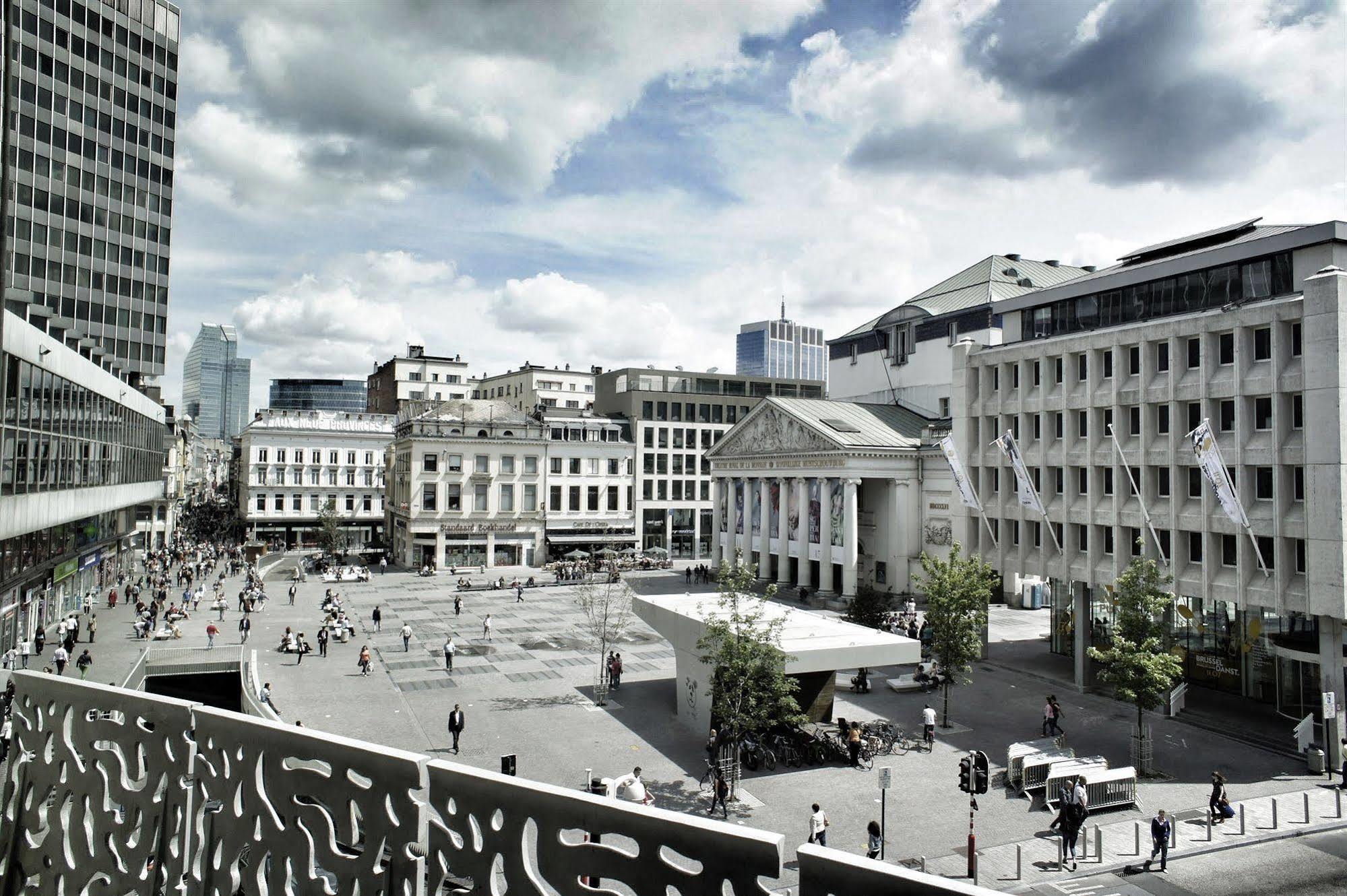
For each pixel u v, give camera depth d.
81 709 8.53
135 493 66.56
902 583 67.56
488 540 91.19
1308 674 35.47
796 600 68.94
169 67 90.75
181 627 53.44
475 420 91.56
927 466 67.69
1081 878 21.50
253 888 6.89
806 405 74.62
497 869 5.80
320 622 57.34
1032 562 44.62
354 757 6.41
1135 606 30.38
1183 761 30.86
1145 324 38.25
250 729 7.08
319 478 109.12
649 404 104.81
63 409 42.69
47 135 80.06
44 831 8.88
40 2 79.44
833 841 23.52
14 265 77.56
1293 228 35.59
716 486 86.19
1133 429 39.50
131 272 87.00
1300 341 32.22
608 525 97.06
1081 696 40.31
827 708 33.75
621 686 41.50
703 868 4.84
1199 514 35.75
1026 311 47.62
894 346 81.06
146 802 7.73
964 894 3.89
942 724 35.28
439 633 54.91
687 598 41.16
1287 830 24.44
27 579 40.47
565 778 28.38
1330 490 30.12
